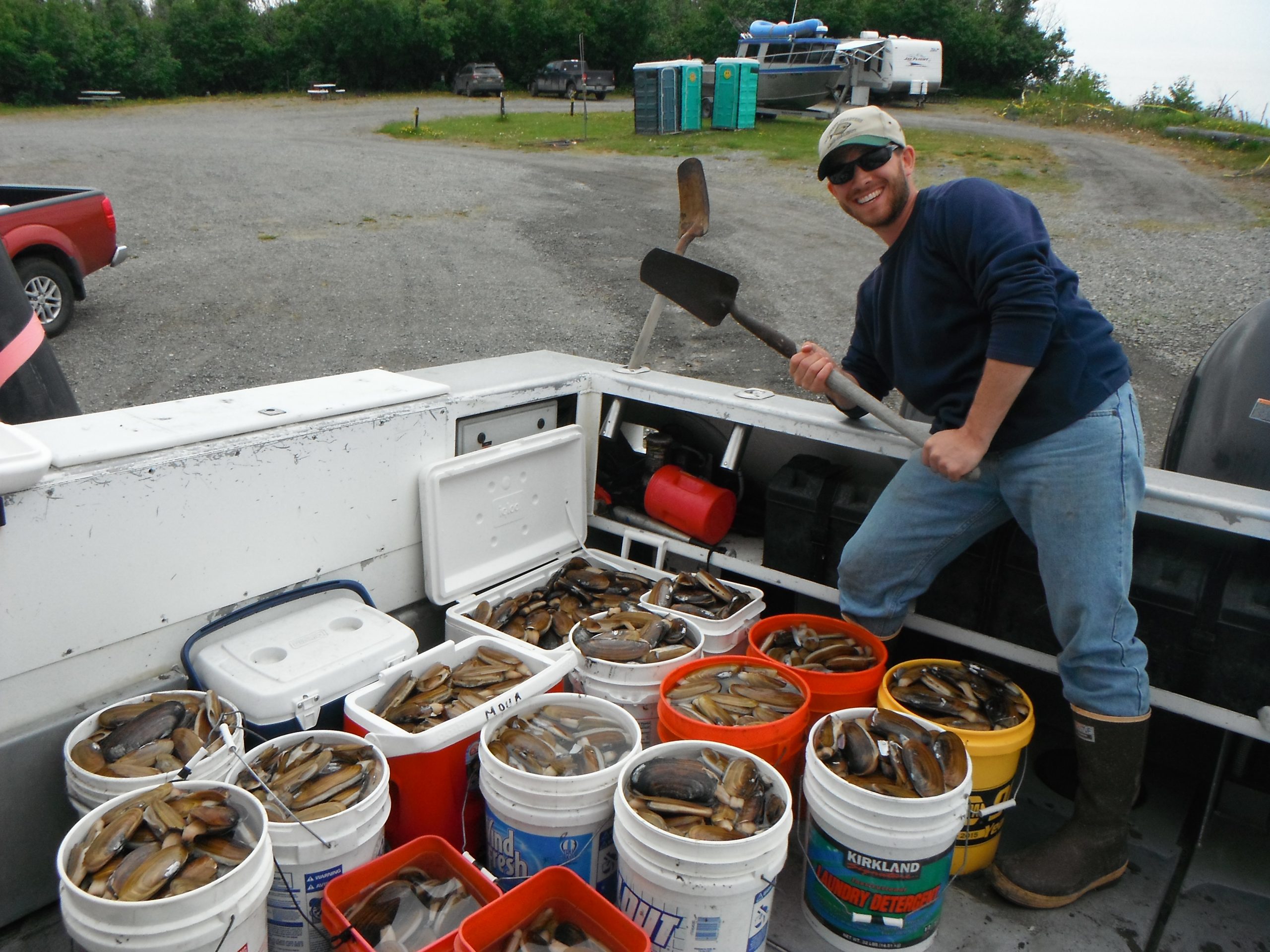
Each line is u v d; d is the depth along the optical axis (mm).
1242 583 1926
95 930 1342
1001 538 2211
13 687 1688
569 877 1605
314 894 1625
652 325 2732
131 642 1853
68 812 1786
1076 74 28094
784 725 1933
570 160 16547
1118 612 1837
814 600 2771
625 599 2545
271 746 1775
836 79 23078
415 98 32562
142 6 37875
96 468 1733
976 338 1858
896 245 1933
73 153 16312
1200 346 6645
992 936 1914
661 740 2072
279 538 2072
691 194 2480
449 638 2393
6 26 29516
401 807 1915
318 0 35812
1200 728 2396
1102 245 9852
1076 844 1979
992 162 15570
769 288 8289
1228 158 16406
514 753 1855
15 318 2170
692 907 1596
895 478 2113
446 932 1588
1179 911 2000
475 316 7309
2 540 1608
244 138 19594
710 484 2750
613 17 36625
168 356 6105
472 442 2516
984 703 2045
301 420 2084
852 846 1747
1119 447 1780
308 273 8633
